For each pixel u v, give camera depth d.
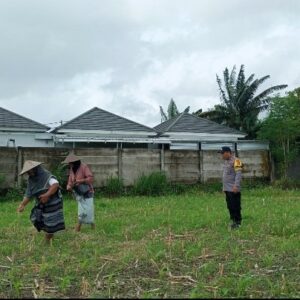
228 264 7.30
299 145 26.17
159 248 8.38
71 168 10.95
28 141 25.84
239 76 42.31
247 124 40.75
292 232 10.27
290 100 26.48
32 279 6.49
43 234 10.27
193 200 17.80
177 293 5.78
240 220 11.15
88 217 10.79
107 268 7.07
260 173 23.34
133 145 28.19
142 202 17.17
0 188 18.17
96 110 29.70
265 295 5.70
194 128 30.73
